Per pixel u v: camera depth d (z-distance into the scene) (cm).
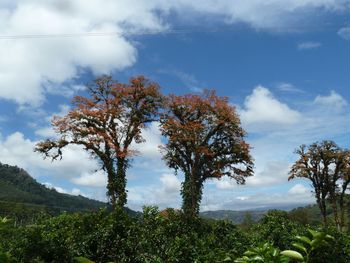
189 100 4566
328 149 5491
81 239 1565
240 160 4544
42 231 1569
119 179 4162
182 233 1638
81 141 4247
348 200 5522
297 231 1464
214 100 4562
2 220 511
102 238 1542
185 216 1781
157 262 1450
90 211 1767
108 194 4116
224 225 1753
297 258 372
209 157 4506
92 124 4334
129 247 1523
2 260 420
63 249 1477
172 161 4578
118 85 4406
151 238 1544
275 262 405
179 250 1464
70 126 4244
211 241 1562
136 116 4366
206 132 4566
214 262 1323
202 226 1758
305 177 5503
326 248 1280
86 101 4341
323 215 5431
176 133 4403
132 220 1625
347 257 1302
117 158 4250
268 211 1688
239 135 4578
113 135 4350
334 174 5450
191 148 4459
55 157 4288
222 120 4403
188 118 4631
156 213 1641
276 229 1497
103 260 1525
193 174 4438
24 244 1402
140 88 4434
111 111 4253
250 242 1554
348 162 5419
